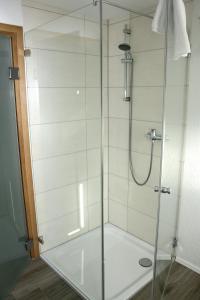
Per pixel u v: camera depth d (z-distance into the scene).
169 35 1.49
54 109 2.11
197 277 2.01
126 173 2.29
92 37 1.99
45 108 2.07
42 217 2.24
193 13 1.75
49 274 2.09
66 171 2.27
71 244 2.23
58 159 2.22
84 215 2.24
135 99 2.13
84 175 2.24
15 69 1.88
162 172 1.65
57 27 1.96
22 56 1.88
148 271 2.04
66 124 2.17
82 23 1.95
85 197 2.24
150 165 2.14
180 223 2.12
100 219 2.18
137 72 2.08
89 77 2.11
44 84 2.02
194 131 1.91
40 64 1.97
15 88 1.92
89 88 2.12
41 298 1.87
